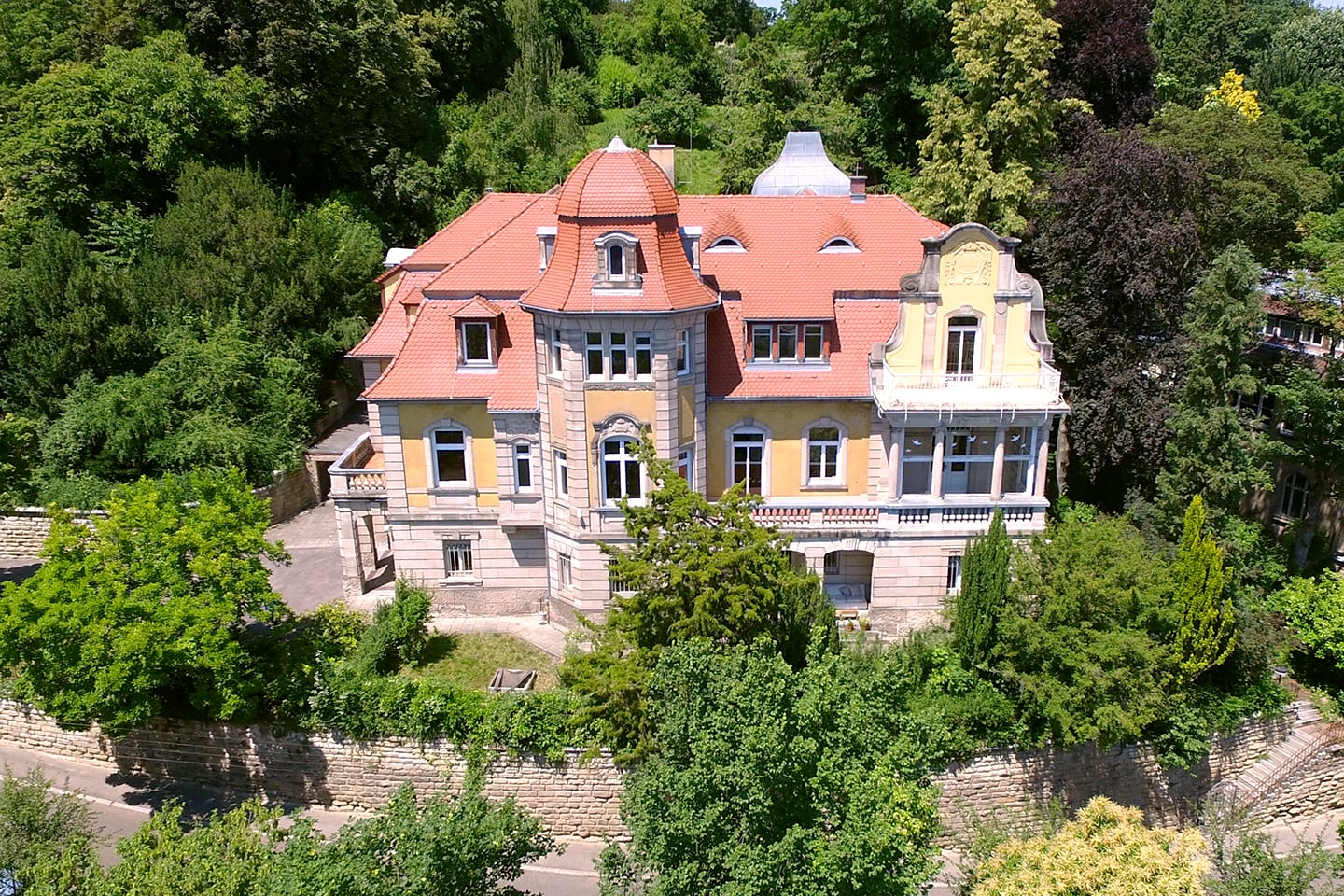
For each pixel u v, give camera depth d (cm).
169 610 2891
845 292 3616
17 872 2194
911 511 3556
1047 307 4169
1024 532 3569
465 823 2041
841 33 6531
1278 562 4103
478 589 3778
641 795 2188
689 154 7888
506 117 7219
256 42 5856
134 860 2050
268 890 1900
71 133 5197
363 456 4016
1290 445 4144
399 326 3903
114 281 4706
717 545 2770
